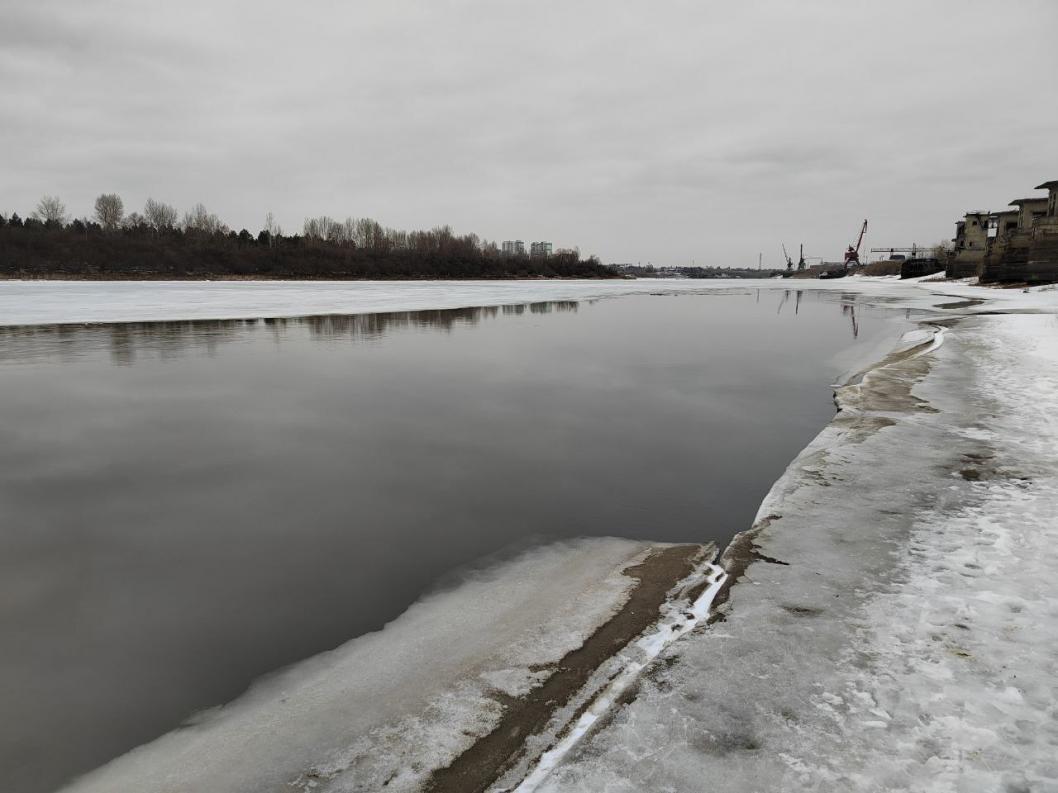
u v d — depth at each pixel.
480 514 6.45
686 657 3.57
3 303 33.00
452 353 17.23
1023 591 4.07
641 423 9.98
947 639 3.59
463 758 3.04
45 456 8.32
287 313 29.11
